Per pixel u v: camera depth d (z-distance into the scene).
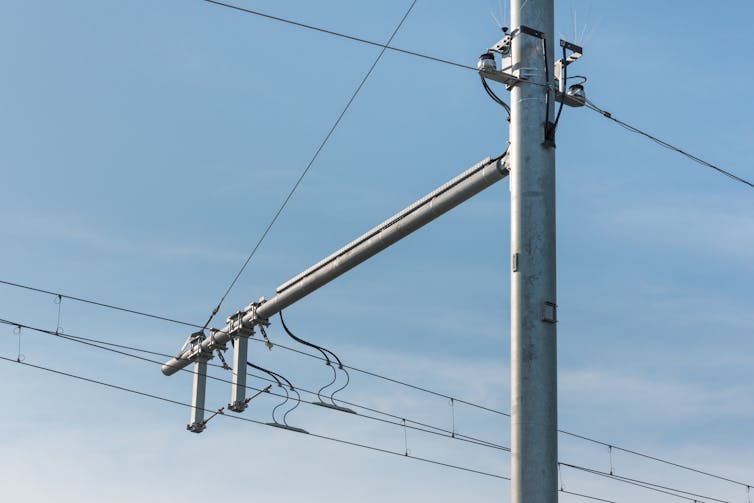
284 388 28.30
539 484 18.45
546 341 19.08
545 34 20.52
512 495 18.64
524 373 18.94
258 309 28.50
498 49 20.84
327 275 26.02
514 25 20.61
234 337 29.31
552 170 19.95
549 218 19.66
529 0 20.58
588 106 21.58
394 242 24.47
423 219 23.41
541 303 19.19
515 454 18.73
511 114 20.38
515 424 18.86
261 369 28.72
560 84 20.83
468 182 22.19
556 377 19.09
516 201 19.78
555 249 19.64
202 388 30.48
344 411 28.39
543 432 18.70
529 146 19.94
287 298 27.39
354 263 25.39
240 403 28.86
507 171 21.38
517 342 19.14
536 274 19.30
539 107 20.11
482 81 20.62
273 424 27.94
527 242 19.47
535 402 18.80
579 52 21.05
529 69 20.28
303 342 28.41
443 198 22.86
